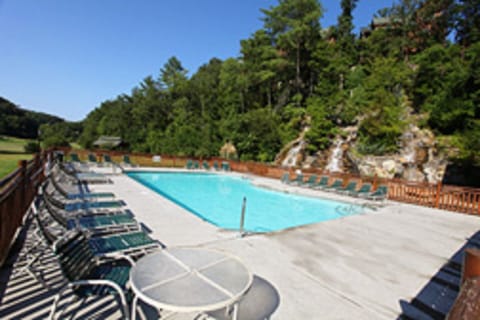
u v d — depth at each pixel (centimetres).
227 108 2992
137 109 4259
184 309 159
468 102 1598
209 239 469
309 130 2008
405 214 796
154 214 622
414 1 3030
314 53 2495
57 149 1706
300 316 254
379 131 1744
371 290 318
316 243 471
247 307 262
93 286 222
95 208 525
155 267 215
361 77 2566
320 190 1188
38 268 324
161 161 1848
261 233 513
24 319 227
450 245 513
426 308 287
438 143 1606
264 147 2272
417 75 2128
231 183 1470
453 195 884
